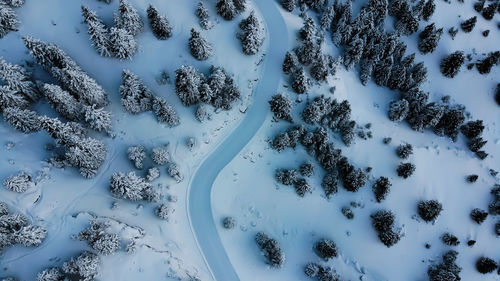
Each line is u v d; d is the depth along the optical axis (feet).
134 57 163.02
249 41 168.14
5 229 120.88
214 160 160.04
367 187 165.99
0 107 135.85
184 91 153.07
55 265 123.44
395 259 156.76
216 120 163.84
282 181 158.30
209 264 142.72
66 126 130.82
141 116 156.35
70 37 159.84
